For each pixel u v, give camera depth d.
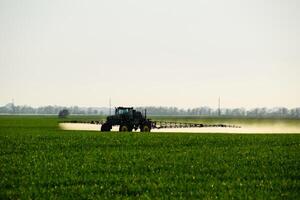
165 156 28.36
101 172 22.12
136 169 23.08
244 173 21.83
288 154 29.59
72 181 19.66
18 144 36.44
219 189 18.16
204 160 26.41
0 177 20.55
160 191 17.86
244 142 39.59
